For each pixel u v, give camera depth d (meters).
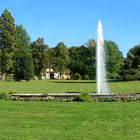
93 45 136.75
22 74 117.31
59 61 163.88
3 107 27.00
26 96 33.81
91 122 20.95
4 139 16.55
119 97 32.28
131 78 104.19
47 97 32.88
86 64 136.88
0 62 111.38
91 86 73.12
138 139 16.84
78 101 31.47
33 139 16.62
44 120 21.61
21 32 128.25
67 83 92.12
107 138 16.95
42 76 155.00
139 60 113.69
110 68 127.19
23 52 124.12
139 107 26.84
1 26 111.88
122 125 20.03
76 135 17.53
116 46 130.00
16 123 20.62
